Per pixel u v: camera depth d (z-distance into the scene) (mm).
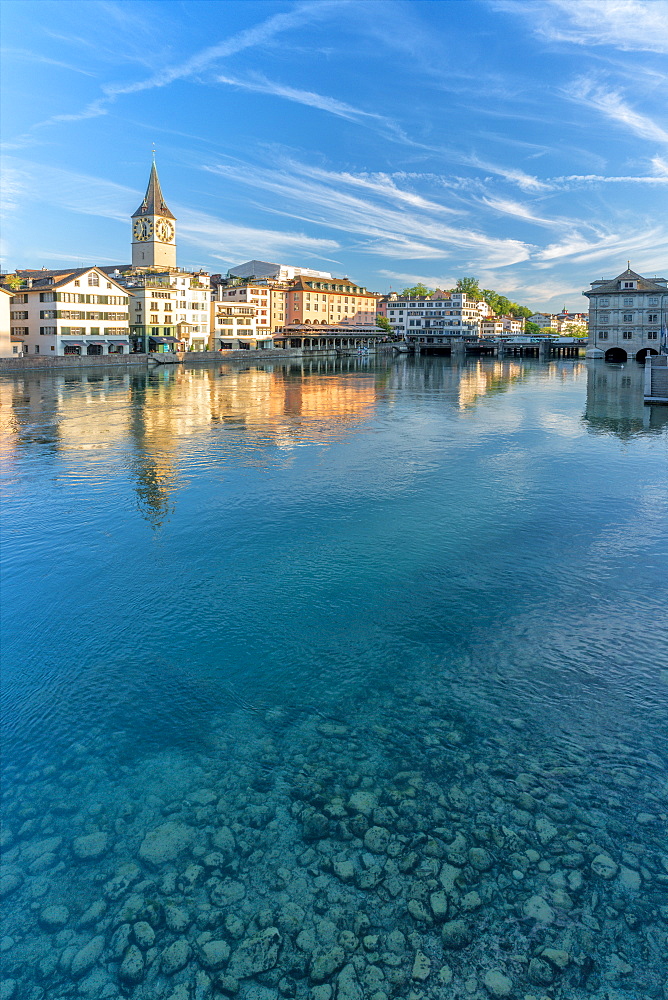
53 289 113812
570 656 13805
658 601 16375
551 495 25969
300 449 36000
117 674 13281
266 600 16594
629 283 128250
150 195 160875
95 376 92812
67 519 23125
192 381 84938
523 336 181625
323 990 6910
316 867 8445
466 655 13891
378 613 15852
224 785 10031
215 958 7277
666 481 28078
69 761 10664
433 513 23625
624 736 11125
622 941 7398
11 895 8102
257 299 173000
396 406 57875
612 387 76938
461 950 7320
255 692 12625
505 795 9711
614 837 8875
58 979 7070
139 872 8422
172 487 27453
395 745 10945
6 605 16453
